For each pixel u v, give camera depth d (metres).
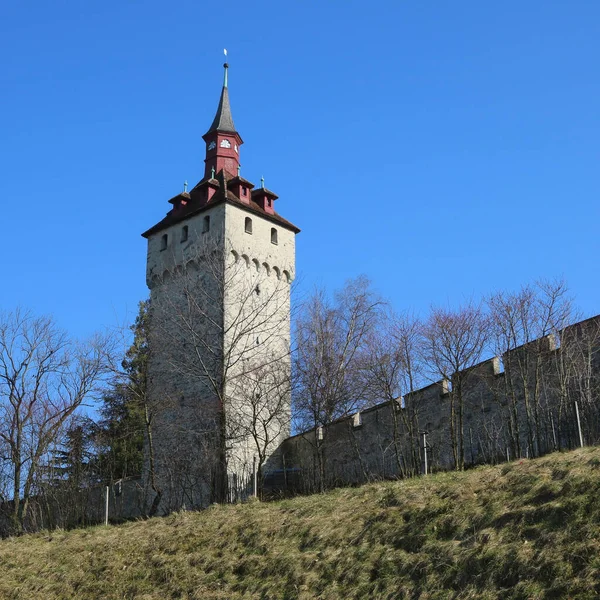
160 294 42.19
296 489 31.59
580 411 22.80
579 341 24.64
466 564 13.70
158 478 36.38
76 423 37.91
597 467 14.95
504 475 16.75
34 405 35.53
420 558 14.60
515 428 24.62
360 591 14.59
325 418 33.66
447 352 28.47
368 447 30.92
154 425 38.25
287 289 42.59
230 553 18.88
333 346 36.91
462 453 25.25
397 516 16.73
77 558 22.52
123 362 39.81
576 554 12.45
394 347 31.62
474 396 27.45
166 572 19.11
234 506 23.56
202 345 35.88
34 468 33.38
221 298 34.94
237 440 32.75
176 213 43.59
